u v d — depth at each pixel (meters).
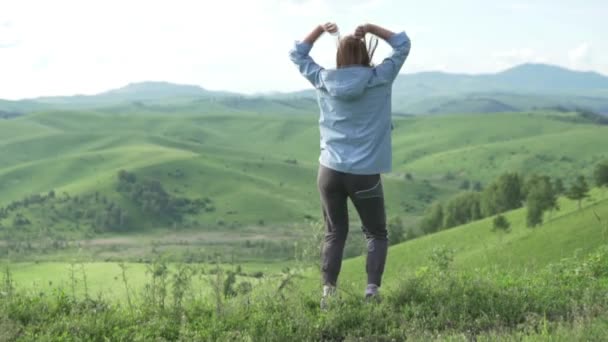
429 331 4.73
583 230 88.94
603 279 6.80
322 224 5.66
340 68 5.34
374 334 4.82
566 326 4.55
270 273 5.61
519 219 109.94
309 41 5.61
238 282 5.44
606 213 91.62
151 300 5.32
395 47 5.42
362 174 5.30
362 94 5.27
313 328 4.83
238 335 4.61
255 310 5.20
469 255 92.25
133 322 4.96
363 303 5.34
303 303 5.34
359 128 5.32
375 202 5.43
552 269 7.48
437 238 109.56
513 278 6.98
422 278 5.93
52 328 4.68
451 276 6.20
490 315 5.21
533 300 5.60
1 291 5.33
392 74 5.34
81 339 4.52
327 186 5.45
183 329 4.75
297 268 5.61
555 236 87.94
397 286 5.70
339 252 5.52
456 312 5.21
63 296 5.32
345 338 4.78
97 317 4.95
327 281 5.49
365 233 5.64
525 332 4.46
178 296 5.31
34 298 5.32
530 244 89.88
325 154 5.43
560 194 121.38
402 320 5.01
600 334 4.26
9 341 4.45
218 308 5.09
